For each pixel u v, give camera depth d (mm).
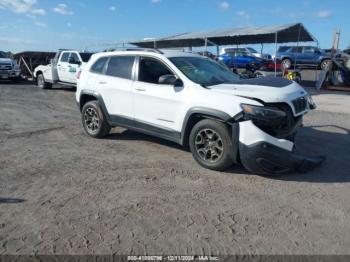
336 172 5922
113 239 3748
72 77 17672
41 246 3602
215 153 5750
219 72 6805
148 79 6734
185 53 7059
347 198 4895
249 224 4117
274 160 5281
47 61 26109
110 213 4324
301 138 8289
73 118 10508
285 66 28969
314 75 31469
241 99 5406
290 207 4582
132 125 7059
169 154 6734
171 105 6223
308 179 5574
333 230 4023
